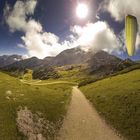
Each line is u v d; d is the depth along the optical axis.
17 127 26.59
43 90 54.69
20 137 24.77
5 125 26.25
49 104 40.41
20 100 36.75
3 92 39.62
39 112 33.62
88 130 30.91
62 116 36.03
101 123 33.56
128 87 51.69
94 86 76.88
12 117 28.75
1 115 28.56
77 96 60.69
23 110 32.12
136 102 38.16
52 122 32.06
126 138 27.11
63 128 31.14
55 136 28.05
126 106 37.72
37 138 25.80
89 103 48.69
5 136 24.11
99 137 28.56
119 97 44.22
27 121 28.98
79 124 33.31
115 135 28.47
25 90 46.16
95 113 39.50
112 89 55.41
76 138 28.23
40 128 28.47
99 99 48.91
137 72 79.44
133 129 28.78
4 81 50.84
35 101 38.72
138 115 32.62
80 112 40.31
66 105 44.28
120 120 32.81
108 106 41.22
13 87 46.03
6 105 32.41
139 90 46.16
